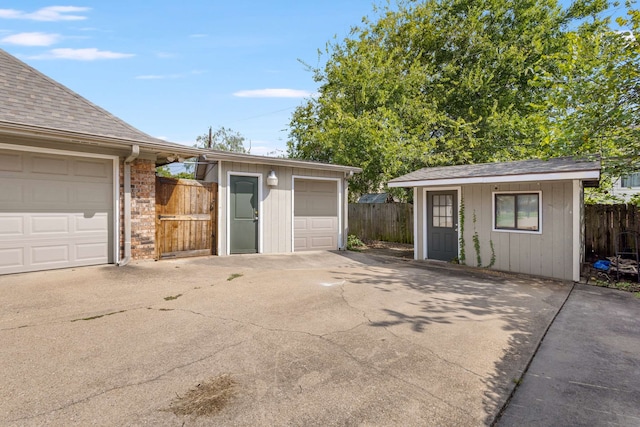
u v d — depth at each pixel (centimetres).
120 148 641
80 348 311
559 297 570
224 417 217
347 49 1528
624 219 877
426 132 1412
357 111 1467
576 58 864
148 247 712
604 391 268
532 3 1466
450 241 916
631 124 802
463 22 1523
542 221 759
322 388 256
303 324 392
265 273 676
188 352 310
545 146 925
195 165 1103
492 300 532
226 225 869
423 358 314
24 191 564
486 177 786
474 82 1443
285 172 972
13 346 310
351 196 1642
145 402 231
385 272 737
